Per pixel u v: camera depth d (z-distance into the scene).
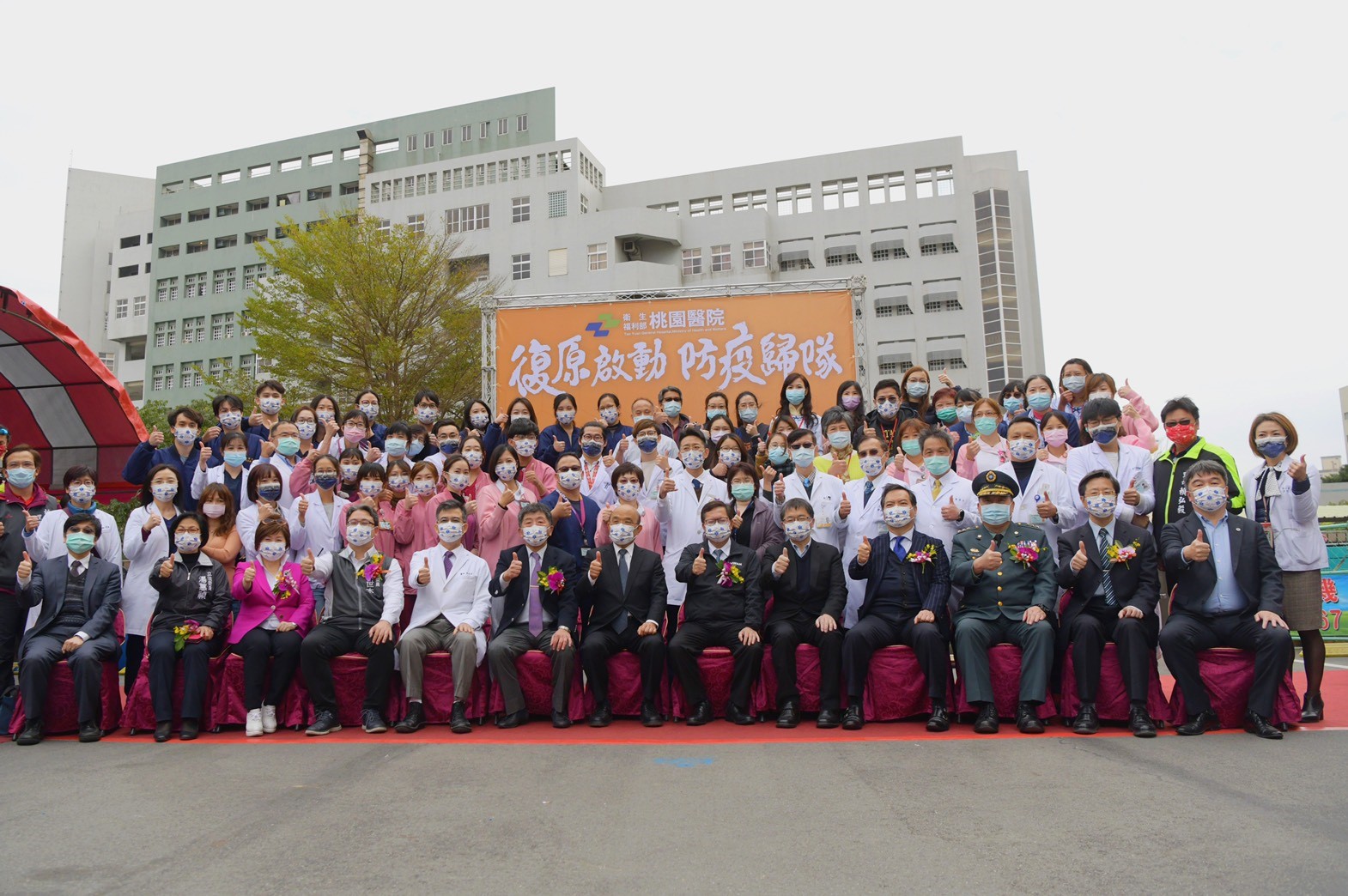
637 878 3.15
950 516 6.14
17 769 4.96
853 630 5.95
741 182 42.62
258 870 3.26
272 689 6.04
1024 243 41.22
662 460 7.11
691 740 5.53
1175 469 6.19
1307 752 4.82
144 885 3.14
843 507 6.41
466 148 44.34
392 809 4.00
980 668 5.64
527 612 6.34
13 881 3.18
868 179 41.81
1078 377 7.52
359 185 44.88
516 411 8.41
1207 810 3.78
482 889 3.06
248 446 7.60
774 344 10.90
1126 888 2.96
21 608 6.23
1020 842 3.44
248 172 48.03
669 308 11.04
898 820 3.73
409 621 6.66
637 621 6.30
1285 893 2.89
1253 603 5.42
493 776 4.60
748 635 6.03
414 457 8.38
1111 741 5.24
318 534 6.81
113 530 6.66
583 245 38.53
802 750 5.14
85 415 11.22
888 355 40.41
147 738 5.89
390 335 20.72
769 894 2.99
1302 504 5.60
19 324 9.81
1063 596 5.96
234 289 47.03
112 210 54.53
